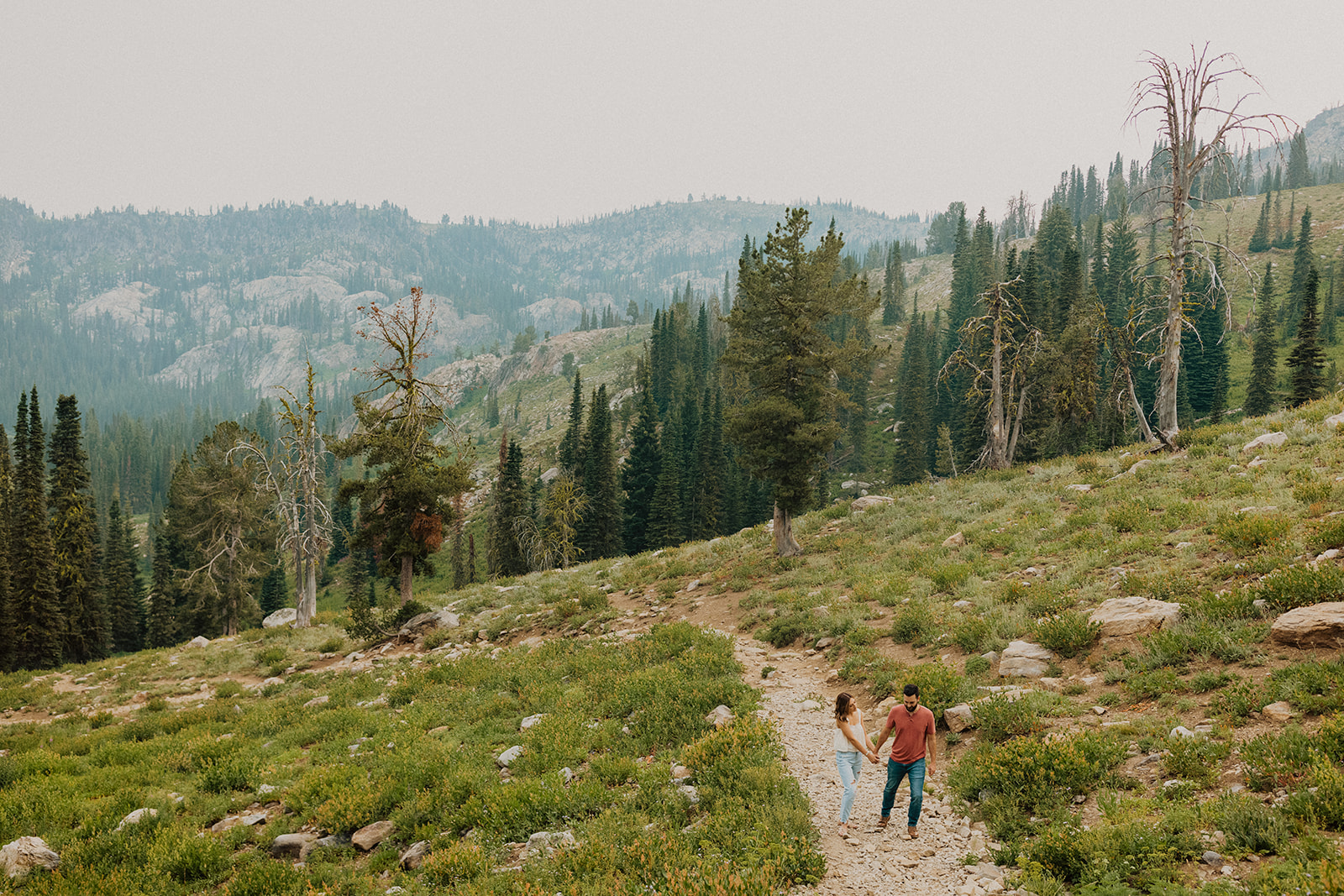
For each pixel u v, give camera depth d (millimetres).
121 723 19703
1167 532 16469
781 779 9469
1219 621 10875
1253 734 8125
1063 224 119000
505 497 72500
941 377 41344
